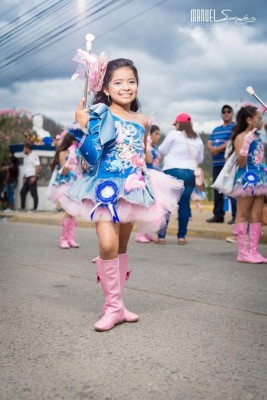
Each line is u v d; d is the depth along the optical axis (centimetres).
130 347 268
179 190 333
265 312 337
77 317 324
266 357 253
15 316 327
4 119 1541
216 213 911
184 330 297
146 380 225
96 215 298
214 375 230
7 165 1405
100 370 237
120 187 303
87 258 568
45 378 228
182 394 211
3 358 253
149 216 308
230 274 471
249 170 529
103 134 297
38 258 567
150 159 654
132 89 318
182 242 695
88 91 314
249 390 214
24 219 1130
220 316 327
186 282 433
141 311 339
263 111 530
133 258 568
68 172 639
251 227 543
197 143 680
